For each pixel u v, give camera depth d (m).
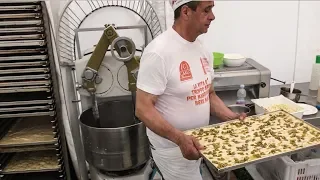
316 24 2.58
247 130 1.59
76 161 2.07
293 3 2.48
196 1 1.29
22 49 1.73
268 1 2.44
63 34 1.99
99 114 2.07
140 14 2.15
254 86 2.25
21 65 1.74
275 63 2.65
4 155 2.00
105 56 1.81
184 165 1.59
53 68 1.78
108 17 2.18
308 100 2.25
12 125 2.12
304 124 1.63
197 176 1.69
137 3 2.15
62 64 1.94
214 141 1.48
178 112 1.49
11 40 1.70
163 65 1.36
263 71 2.14
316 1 2.51
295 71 2.69
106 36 1.73
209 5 1.31
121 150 1.82
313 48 2.65
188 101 1.48
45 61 1.75
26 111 1.85
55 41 1.78
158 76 1.36
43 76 1.77
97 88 1.87
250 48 2.56
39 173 2.17
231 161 1.30
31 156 2.11
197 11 1.32
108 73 1.85
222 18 2.44
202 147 1.37
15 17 1.68
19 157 2.10
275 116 1.74
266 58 2.62
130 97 2.08
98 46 1.74
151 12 2.12
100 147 1.82
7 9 1.66
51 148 1.92
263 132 1.56
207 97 1.59
